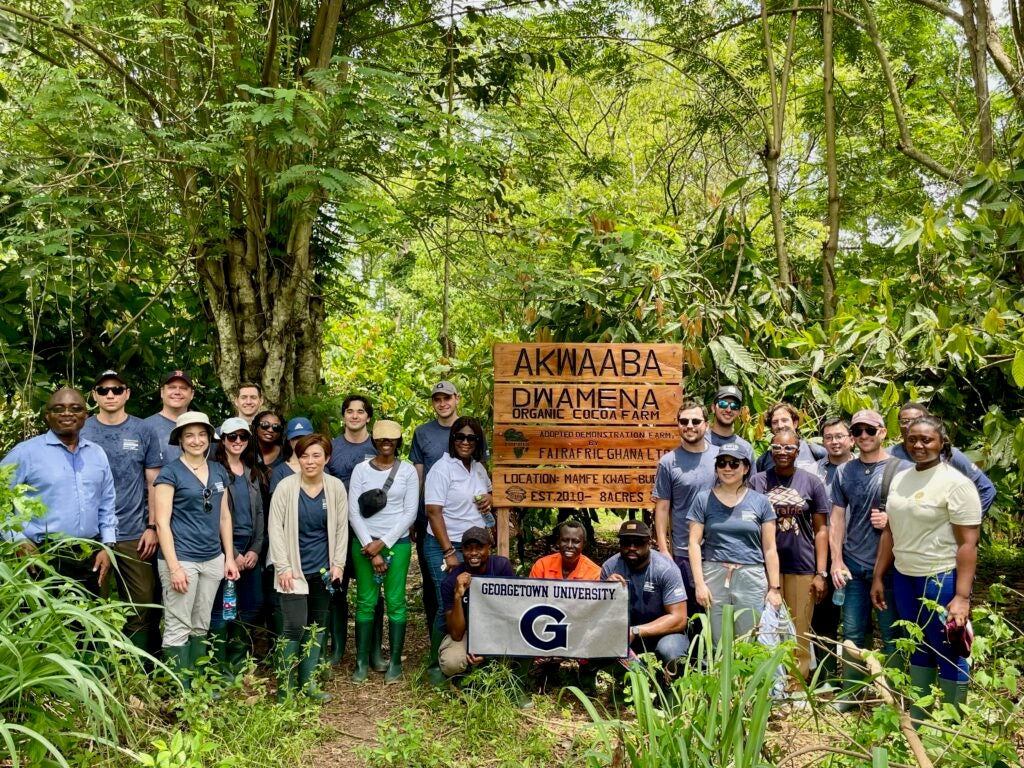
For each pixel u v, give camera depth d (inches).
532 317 282.4
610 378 244.1
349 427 239.1
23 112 247.8
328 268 323.3
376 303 581.0
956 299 268.1
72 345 278.5
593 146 693.9
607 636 201.5
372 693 210.8
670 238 298.4
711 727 127.0
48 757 146.0
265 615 229.6
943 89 457.1
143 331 301.7
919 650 180.7
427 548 234.1
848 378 248.5
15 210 260.2
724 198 310.8
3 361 260.8
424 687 210.8
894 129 462.0
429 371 336.8
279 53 266.8
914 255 289.0
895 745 139.7
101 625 145.6
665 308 277.7
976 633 182.4
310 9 308.3
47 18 239.0
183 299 318.7
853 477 209.0
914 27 439.5
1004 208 258.5
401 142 256.2
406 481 222.8
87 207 257.9
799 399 278.4
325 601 217.8
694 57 410.9
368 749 172.7
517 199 362.6
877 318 258.1
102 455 197.9
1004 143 331.3
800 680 141.0
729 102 456.1
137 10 248.2
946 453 185.3
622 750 140.5
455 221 312.0
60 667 145.5
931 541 178.9
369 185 301.7
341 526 215.6
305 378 308.5
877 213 495.8
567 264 295.9
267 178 263.6
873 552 203.3
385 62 316.2
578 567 216.7
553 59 345.1
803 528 211.0
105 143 240.7
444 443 243.9
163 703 185.3
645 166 695.1
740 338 277.1
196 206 274.2
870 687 152.6
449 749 173.5
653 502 241.3
